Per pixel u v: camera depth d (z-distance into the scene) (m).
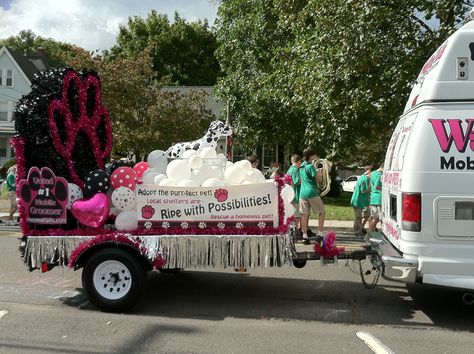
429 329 5.31
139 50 42.59
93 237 5.75
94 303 5.74
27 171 5.99
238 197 5.77
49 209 5.91
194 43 43.78
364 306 6.13
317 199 10.41
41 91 6.01
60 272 7.77
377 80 12.01
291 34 20.27
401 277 5.14
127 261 5.68
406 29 11.78
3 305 6.02
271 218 5.74
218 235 5.71
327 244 5.88
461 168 5.05
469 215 5.02
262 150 28.33
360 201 11.83
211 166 6.33
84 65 22.41
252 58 22.23
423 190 5.10
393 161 6.05
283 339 4.94
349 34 11.49
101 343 4.79
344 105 12.66
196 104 24.41
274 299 6.41
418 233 5.11
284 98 16.12
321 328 5.30
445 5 11.35
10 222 13.91
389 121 13.11
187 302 6.23
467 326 5.41
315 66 12.91
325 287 7.05
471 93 5.14
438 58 5.46
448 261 5.04
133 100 22.89
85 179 6.14
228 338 4.96
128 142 22.28
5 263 8.41
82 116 6.32
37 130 5.93
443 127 5.12
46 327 5.23
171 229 5.79
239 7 23.03
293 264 6.19
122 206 5.84
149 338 4.93
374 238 6.07
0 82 39.81
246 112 22.39
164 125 22.78
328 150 15.15
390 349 4.70
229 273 7.89
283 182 5.91
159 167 7.18
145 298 6.39
